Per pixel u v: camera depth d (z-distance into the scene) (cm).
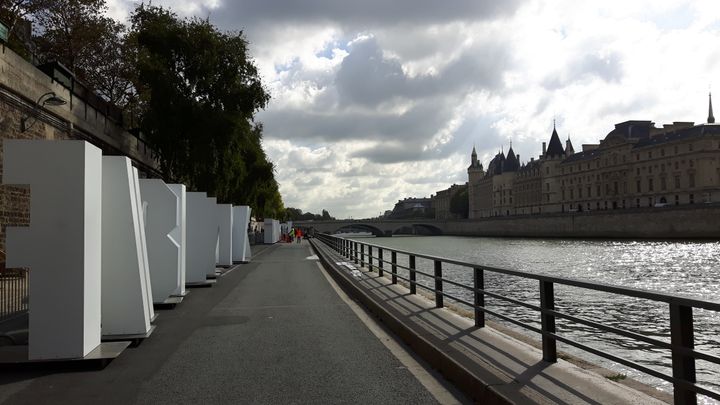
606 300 2192
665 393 549
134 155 3544
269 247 5525
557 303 2138
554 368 624
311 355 809
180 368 742
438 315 1024
